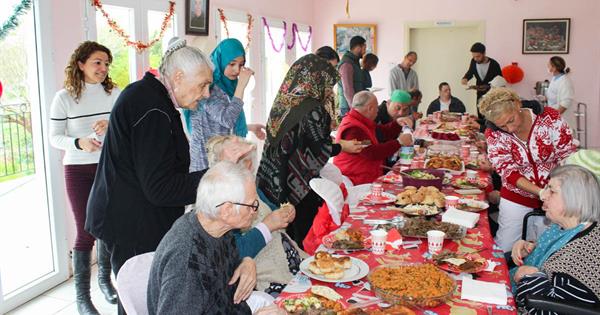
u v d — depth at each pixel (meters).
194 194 1.92
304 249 2.56
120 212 1.94
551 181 2.01
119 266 2.02
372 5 8.95
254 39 6.77
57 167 3.55
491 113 2.80
